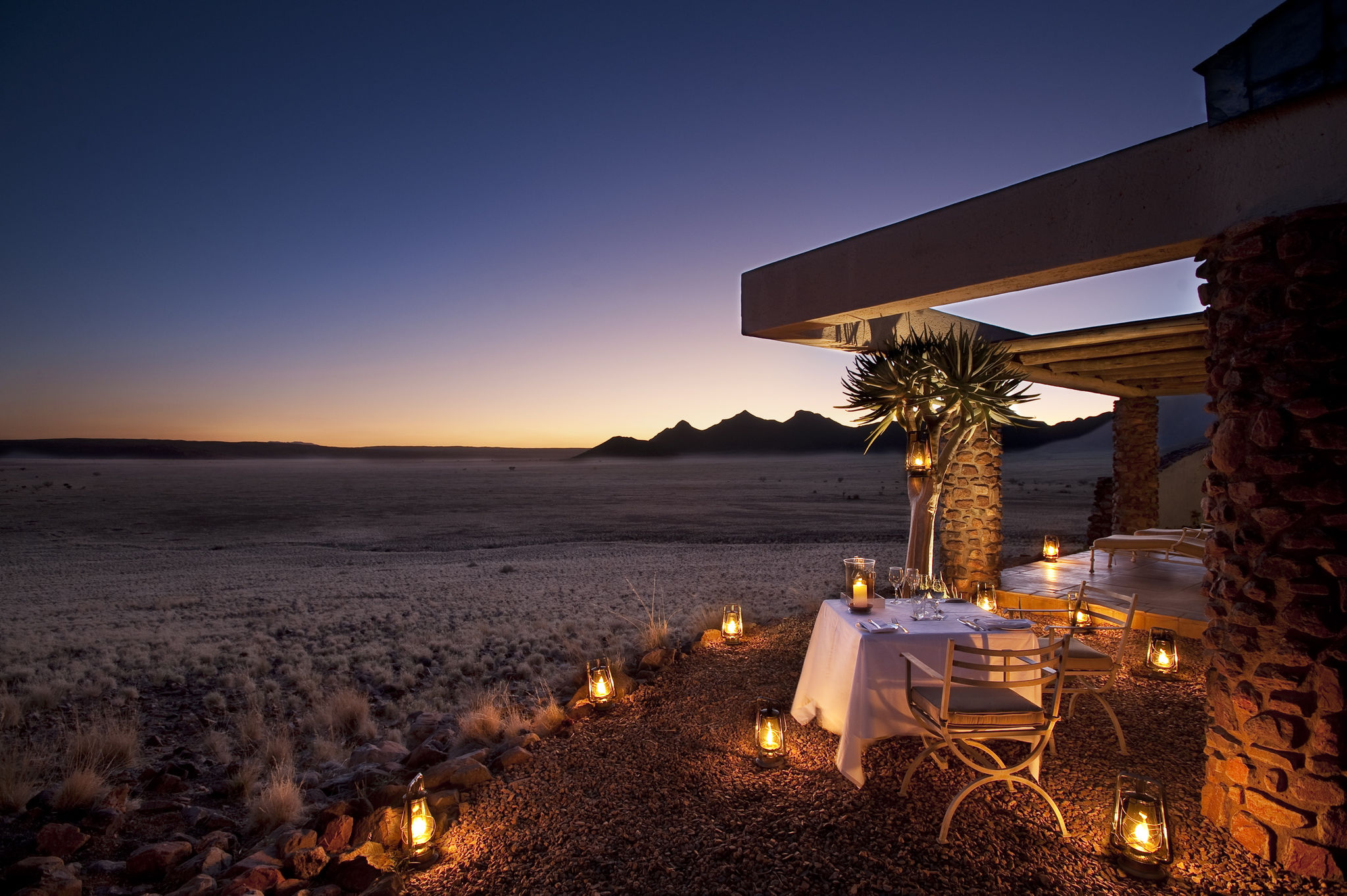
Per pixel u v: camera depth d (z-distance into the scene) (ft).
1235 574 9.00
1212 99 9.03
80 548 98.53
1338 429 7.98
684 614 32.42
